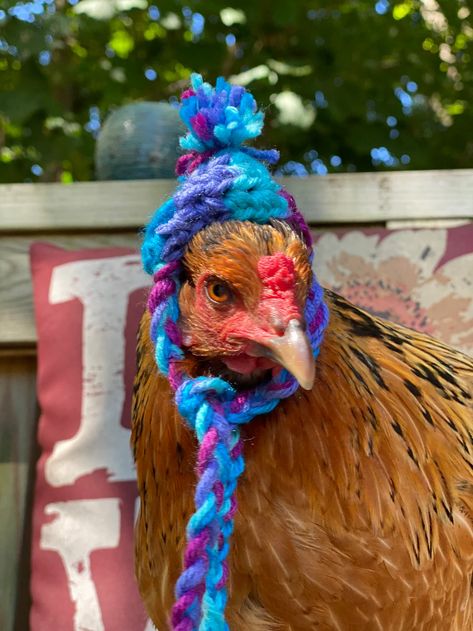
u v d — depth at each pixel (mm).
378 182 619
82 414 583
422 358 437
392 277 595
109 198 625
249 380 351
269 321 317
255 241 325
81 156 1107
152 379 382
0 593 587
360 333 411
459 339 581
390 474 370
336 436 358
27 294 624
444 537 385
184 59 1064
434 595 376
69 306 599
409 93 1161
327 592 356
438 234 599
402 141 1072
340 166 1124
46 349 595
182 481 369
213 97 355
